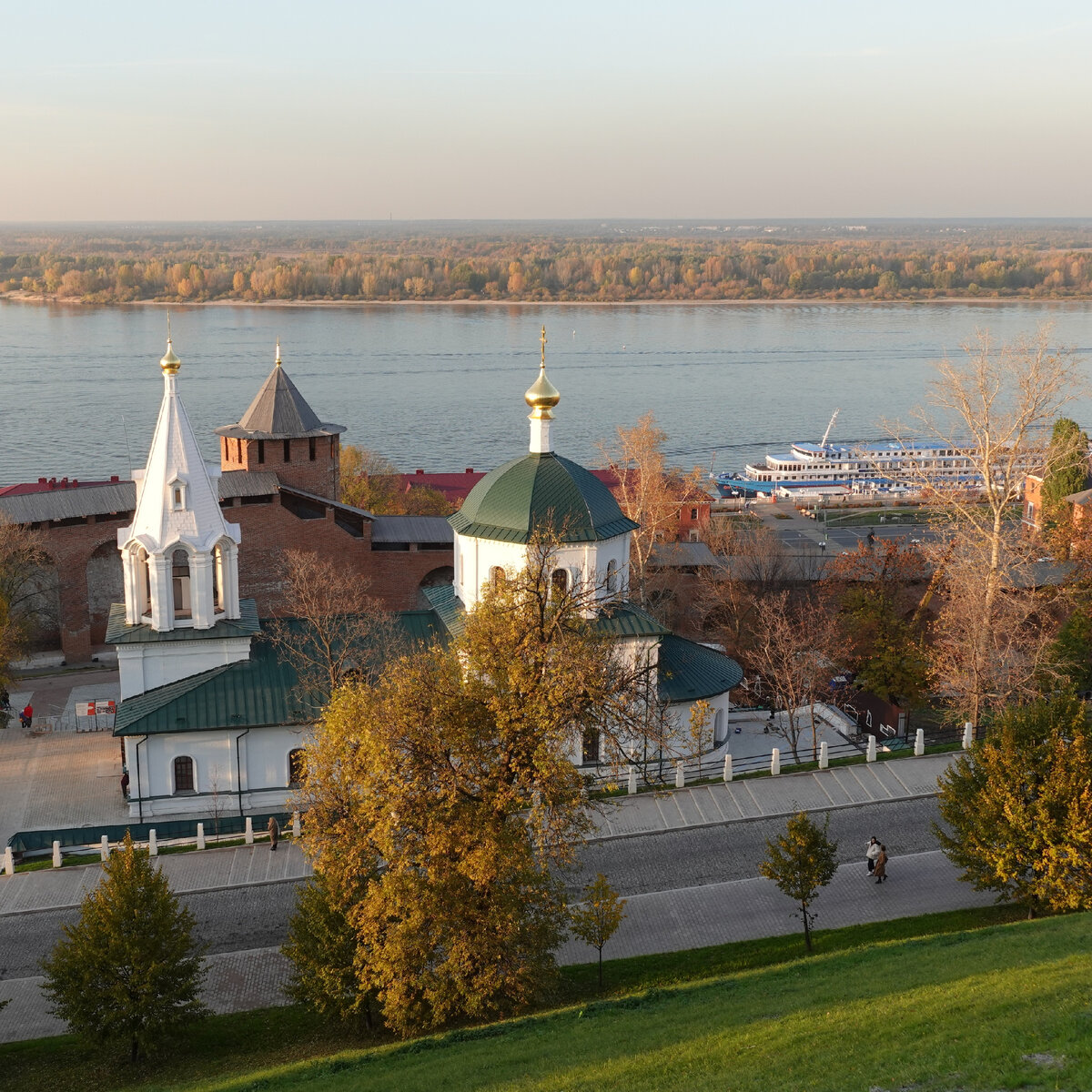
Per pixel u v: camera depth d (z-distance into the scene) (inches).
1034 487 5511.8
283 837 2276.1
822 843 1758.1
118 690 3275.1
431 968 1572.3
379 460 6378.0
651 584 3720.5
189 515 2439.7
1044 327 2824.8
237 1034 1648.6
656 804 2299.5
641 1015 1422.2
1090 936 1485.0
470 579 2492.6
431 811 1547.7
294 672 2503.7
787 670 2728.8
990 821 1772.9
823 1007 1299.2
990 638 2711.6
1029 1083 967.6
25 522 3462.1
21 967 1862.7
